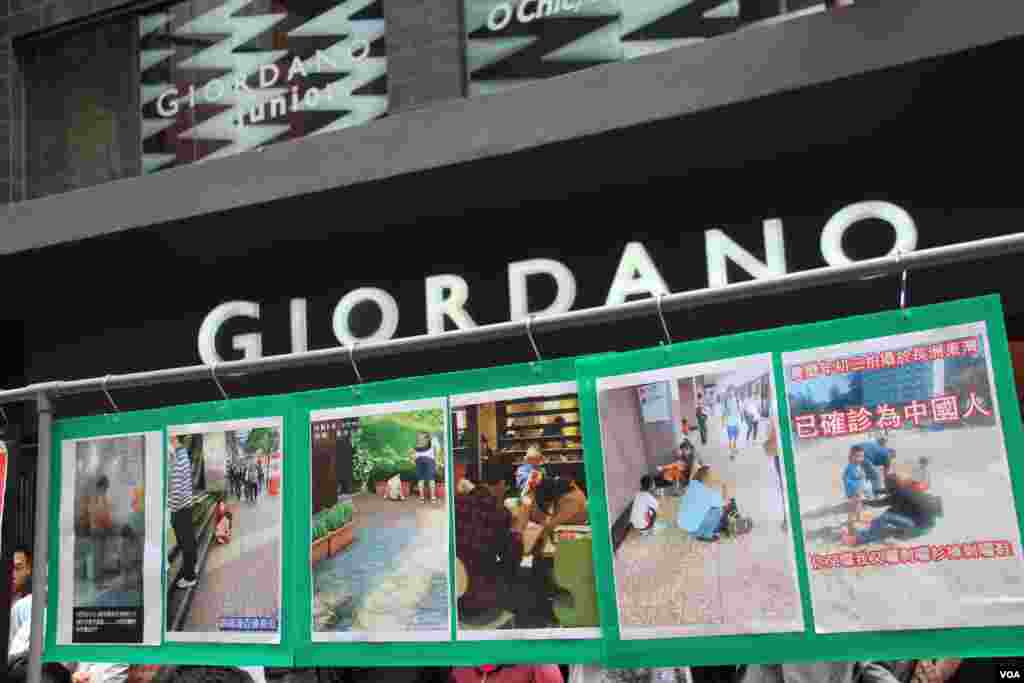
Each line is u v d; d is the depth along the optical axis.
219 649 3.24
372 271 5.94
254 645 3.19
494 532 2.95
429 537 3.02
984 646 2.41
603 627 2.77
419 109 5.23
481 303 5.66
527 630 2.87
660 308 2.81
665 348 2.81
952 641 2.45
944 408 2.52
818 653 2.57
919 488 2.52
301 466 3.21
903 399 2.56
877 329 2.60
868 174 4.88
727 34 4.91
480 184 5.28
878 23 4.27
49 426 3.58
